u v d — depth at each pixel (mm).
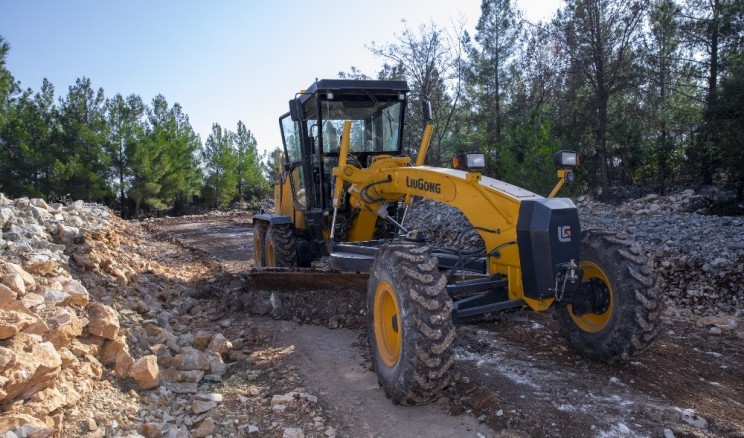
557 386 4227
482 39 25406
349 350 5336
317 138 6836
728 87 19578
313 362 5016
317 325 6199
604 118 21141
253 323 6273
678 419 3703
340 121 6844
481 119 25609
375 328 4336
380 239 6488
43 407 3217
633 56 21438
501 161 16359
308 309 6418
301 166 7527
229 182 51062
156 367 4164
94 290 5594
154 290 7211
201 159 51750
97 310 4418
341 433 3703
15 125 35375
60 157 36312
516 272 4219
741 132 18797
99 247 7746
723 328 5660
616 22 20844
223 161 51062
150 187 39844
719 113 19594
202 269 10492
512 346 5156
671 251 8312
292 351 5332
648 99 26375
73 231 6887
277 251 7820
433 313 3686
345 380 4594
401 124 7105
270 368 4898
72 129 37031
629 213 12477
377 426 3785
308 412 3943
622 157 25906
